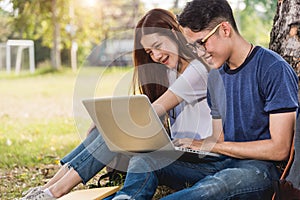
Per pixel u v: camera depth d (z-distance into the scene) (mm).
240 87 3541
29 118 10594
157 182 3561
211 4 3449
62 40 29234
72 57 29141
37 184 5156
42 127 9281
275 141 3373
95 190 3664
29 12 23297
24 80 22281
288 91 3375
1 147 7211
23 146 7328
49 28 27422
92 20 27141
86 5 26953
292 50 4312
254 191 3316
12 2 11438
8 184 5203
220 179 3283
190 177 3666
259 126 3527
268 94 3441
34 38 28609
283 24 4379
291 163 3295
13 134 8477
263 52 3502
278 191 3209
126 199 3305
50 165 6035
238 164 3494
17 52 31688
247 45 3553
